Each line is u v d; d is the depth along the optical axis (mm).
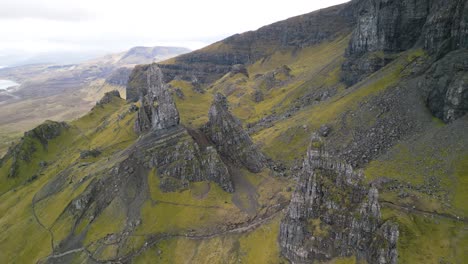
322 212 132750
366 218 123062
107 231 185875
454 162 162125
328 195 133250
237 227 167375
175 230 175750
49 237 199750
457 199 146000
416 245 130375
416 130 193250
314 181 136000
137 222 182750
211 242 164000
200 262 157125
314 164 139375
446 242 129875
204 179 199750
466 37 198125
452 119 181125
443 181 156625
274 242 146500
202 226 174500
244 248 153750
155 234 176125
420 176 164250
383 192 160125
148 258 167125
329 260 125250
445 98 186625
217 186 196750
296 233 135125
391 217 140625
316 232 130250
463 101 178375
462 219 137125
